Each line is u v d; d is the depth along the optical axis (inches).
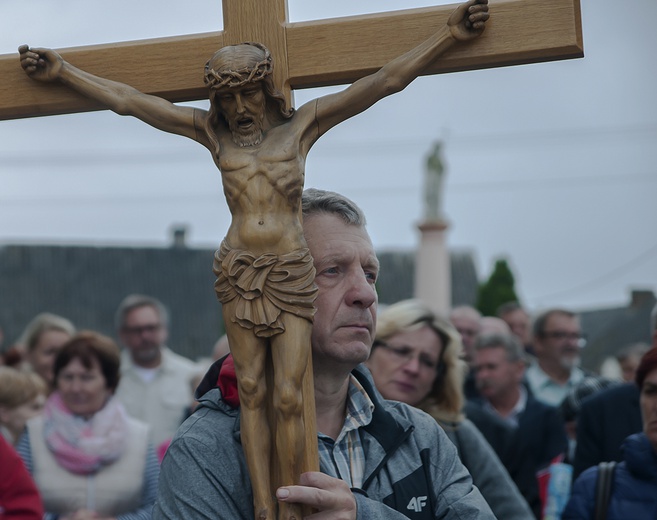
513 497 169.0
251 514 106.0
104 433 205.9
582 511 168.9
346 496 101.0
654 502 164.7
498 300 1048.8
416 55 105.7
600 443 204.4
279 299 101.0
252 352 101.6
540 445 222.5
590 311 1250.0
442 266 1005.2
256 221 101.8
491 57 106.3
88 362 206.8
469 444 171.8
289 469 100.8
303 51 108.8
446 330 177.6
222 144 104.2
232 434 108.3
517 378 252.2
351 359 110.3
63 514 201.9
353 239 112.4
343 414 116.8
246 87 101.1
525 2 106.0
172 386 298.0
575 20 105.3
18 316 1352.1
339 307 110.6
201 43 111.2
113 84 110.3
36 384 229.8
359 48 108.1
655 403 165.2
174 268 1429.6
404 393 175.5
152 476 208.1
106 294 1392.7
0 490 176.2
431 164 1039.0
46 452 204.5
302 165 103.4
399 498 112.9
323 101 105.3
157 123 108.1
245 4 110.0
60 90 112.7
